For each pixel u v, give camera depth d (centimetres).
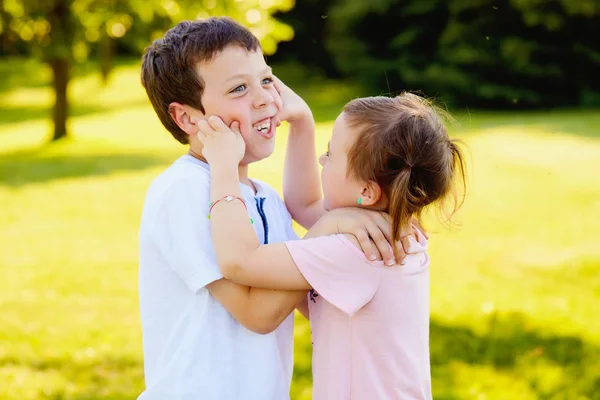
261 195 188
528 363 401
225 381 164
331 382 172
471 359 408
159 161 1231
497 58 1898
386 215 175
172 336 169
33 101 2212
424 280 179
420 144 168
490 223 771
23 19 1280
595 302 511
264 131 175
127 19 1301
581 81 1922
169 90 175
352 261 167
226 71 169
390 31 2081
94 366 407
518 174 1036
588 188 940
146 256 173
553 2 1819
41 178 1073
